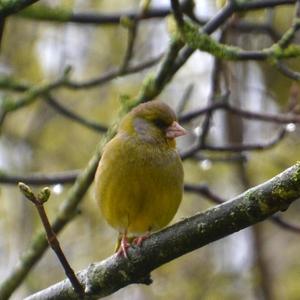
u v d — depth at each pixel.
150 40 15.09
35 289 14.18
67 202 10.33
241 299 14.30
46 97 10.99
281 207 6.35
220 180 14.77
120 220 8.34
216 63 10.74
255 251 13.85
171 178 8.27
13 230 13.76
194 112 10.64
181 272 14.69
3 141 14.55
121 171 8.19
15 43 14.95
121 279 7.29
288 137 14.38
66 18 10.99
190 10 10.16
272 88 14.10
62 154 14.80
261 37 13.66
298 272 14.66
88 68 15.12
